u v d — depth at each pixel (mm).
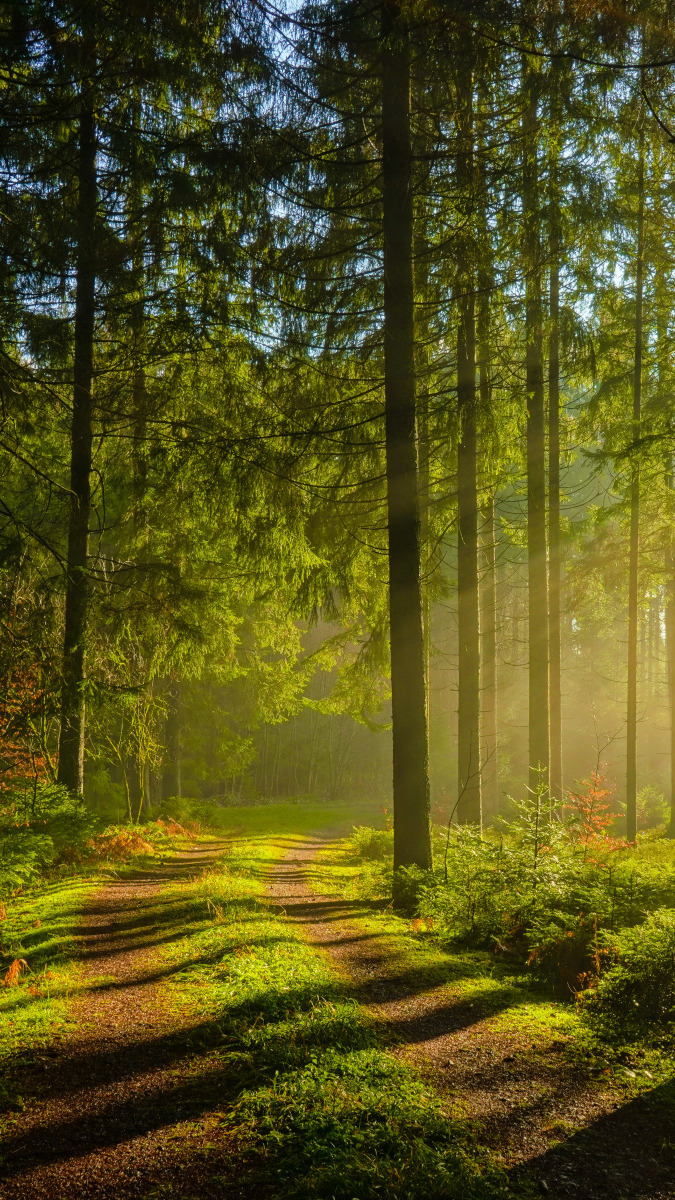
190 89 9766
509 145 10562
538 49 8844
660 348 14953
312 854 19266
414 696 10508
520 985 6762
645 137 11336
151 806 24016
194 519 14398
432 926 8758
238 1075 4562
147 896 10523
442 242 11133
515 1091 4582
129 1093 4418
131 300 13406
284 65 9641
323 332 11961
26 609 12070
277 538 12867
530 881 8383
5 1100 4316
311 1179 3393
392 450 10719
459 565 13930
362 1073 4531
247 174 9844
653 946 6074
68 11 8172
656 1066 5012
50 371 12164
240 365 13195
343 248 11156
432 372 13969
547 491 17406
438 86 10664
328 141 10609
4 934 8195
